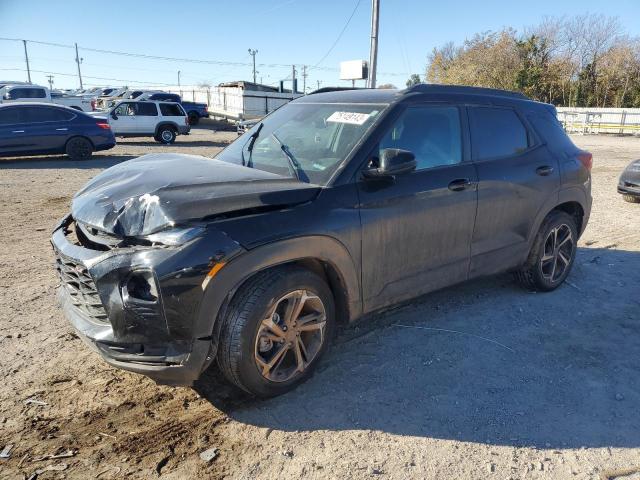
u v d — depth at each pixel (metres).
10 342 3.86
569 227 5.08
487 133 4.36
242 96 39.88
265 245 2.91
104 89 40.81
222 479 2.59
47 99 24.86
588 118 34.44
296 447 2.83
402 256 3.68
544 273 5.01
